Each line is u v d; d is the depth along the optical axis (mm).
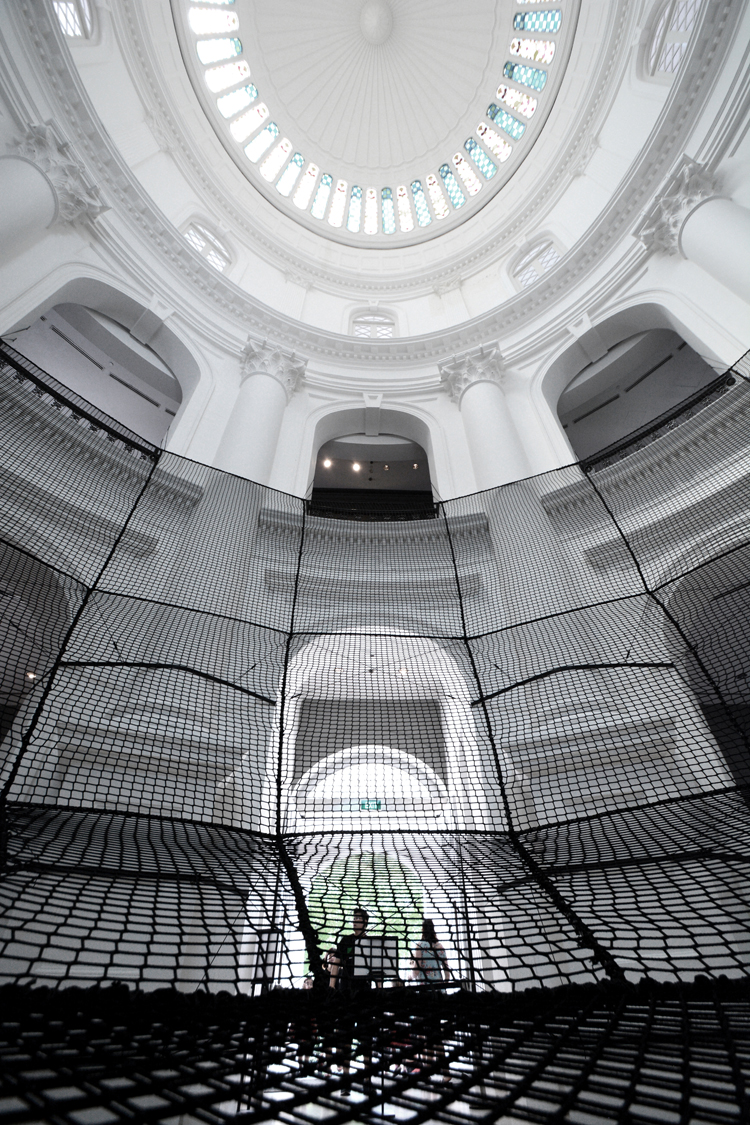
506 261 13961
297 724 4512
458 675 4992
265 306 11711
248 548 6172
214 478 6613
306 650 5281
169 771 3807
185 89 14180
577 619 5184
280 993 1851
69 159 8625
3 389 5566
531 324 11461
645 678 4484
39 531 5152
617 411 11938
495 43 16047
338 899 2496
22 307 7828
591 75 12227
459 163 17219
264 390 10297
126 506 5945
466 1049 1340
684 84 8570
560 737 4309
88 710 4121
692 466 6027
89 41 11023
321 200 17484
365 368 12102
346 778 4047
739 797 3377
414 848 3328
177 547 5848
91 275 9219
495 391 10414
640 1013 1651
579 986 1831
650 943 3082
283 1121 945
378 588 6117
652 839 3080
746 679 4055
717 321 7953
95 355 10609
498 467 8930
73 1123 841
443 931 2246
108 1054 1164
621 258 10023
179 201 12664
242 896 2475
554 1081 1134
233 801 3600
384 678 5000
